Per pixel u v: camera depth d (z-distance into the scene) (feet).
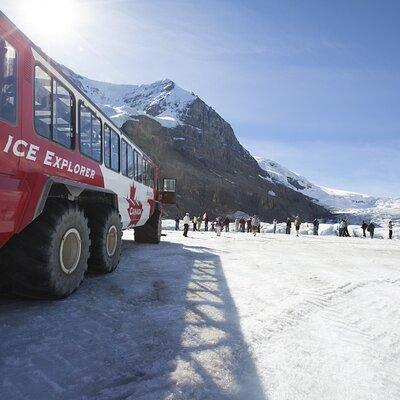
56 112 16.39
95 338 11.14
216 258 30.25
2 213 11.74
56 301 14.60
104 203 23.70
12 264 13.43
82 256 16.11
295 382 9.28
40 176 13.61
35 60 14.37
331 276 24.06
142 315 13.48
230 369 9.71
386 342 12.40
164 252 32.96
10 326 11.68
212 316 13.80
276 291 18.39
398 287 22.02
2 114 12.16
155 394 8.28
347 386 9.25
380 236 130.93
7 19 12.51
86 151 20.38
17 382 8.50
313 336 12.46
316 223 124.88
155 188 43.83
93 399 8.00
